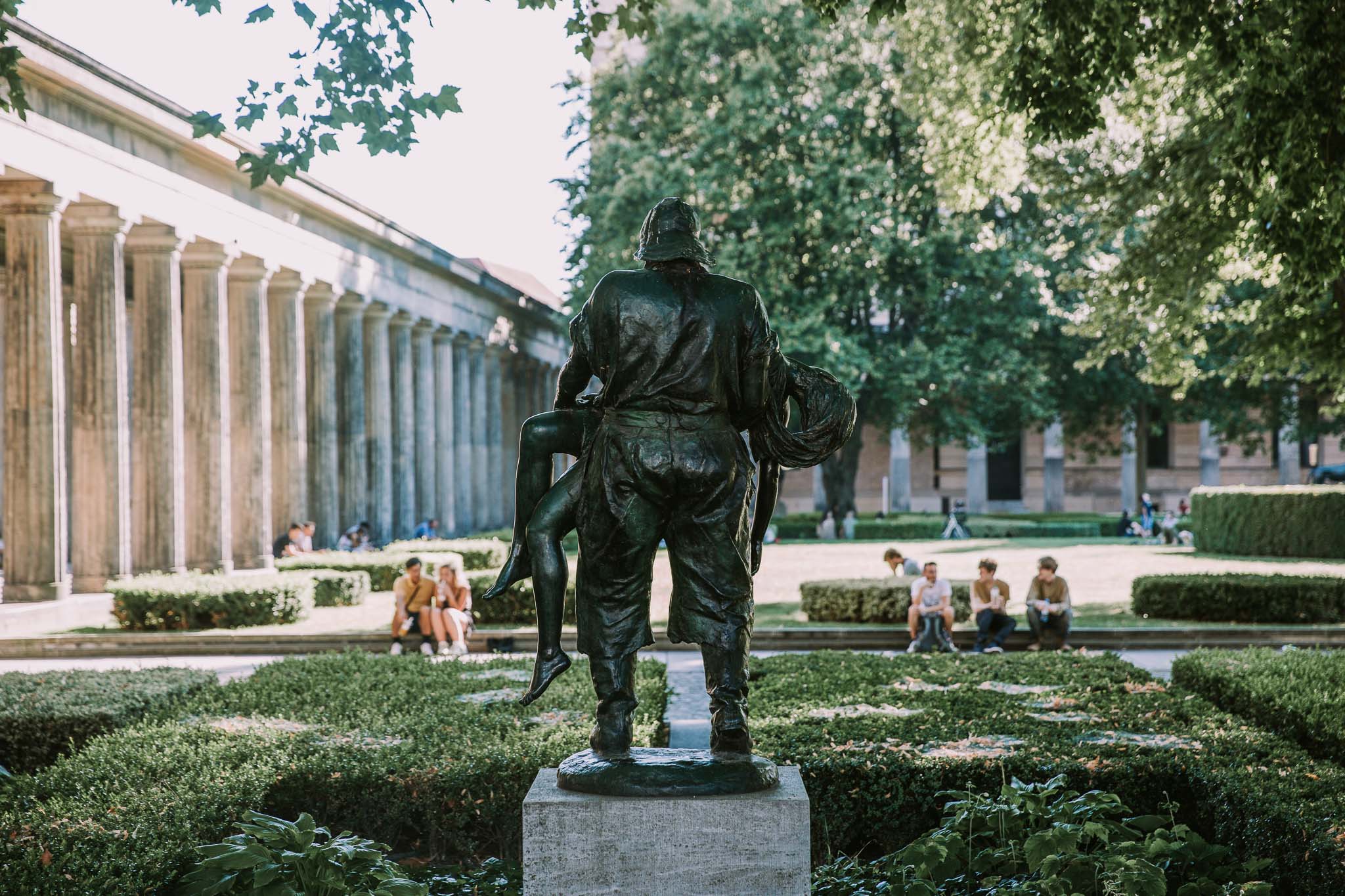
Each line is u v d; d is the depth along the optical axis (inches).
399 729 372.2
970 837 253.6
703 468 219.5
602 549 223.1
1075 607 951.6
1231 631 799.7
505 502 2503.7
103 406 1051.3
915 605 747.4
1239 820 278.8
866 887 247.6
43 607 906.7
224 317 1251.2
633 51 2086.6
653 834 206.1
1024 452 3034.0
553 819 207.3
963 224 1697.8
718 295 224.4
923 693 437.7
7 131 920.3
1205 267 936.9
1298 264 446.6
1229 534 1434.5
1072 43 425.1
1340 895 230.1
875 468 3041.3
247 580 913.5
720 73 1616.6
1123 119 988.6
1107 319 1063.6
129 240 1144.8
